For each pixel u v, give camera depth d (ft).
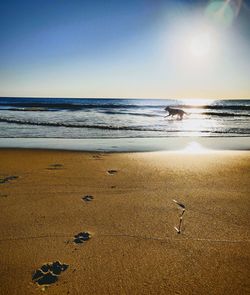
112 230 11.01
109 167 21.57
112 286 7.78
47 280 8.04
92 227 11.27
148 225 11.44
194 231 10.94
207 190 15.89
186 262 8.89
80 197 14.65
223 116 84.99
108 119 69.92
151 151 30.22
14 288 7.72
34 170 20.39
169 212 12.77
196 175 19.24
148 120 69.00
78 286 7.77
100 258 9.08
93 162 23.54
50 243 10.02
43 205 13.53
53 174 19.20
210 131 49.65
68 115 80.33
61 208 13.16
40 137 41.39
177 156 26.78
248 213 12.67
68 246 9.82
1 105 148.36
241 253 9.38
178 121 67.51
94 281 7.98
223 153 28.78
